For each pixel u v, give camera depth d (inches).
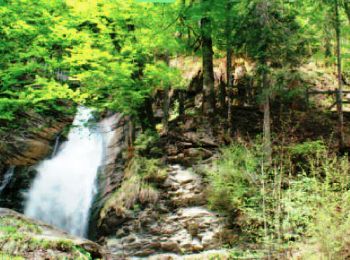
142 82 556.4
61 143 758.5
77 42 534.3
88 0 495.2
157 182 508.4
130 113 569.9
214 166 491.8
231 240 423.8
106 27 519.8
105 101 590.9
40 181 680.4
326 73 699.4
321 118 572.4
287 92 568.4
